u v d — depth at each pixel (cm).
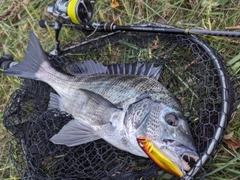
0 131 56
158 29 48
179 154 37
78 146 46
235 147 45
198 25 54
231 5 53
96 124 43
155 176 44
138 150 39
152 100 40
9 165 53
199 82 45
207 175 44
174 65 48
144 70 46
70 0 48
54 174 46
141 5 57
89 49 54
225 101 40
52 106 49
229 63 50
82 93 45
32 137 47
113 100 43
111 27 50
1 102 59
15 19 64
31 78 50
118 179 42
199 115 43
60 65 53
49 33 60
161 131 38
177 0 56
